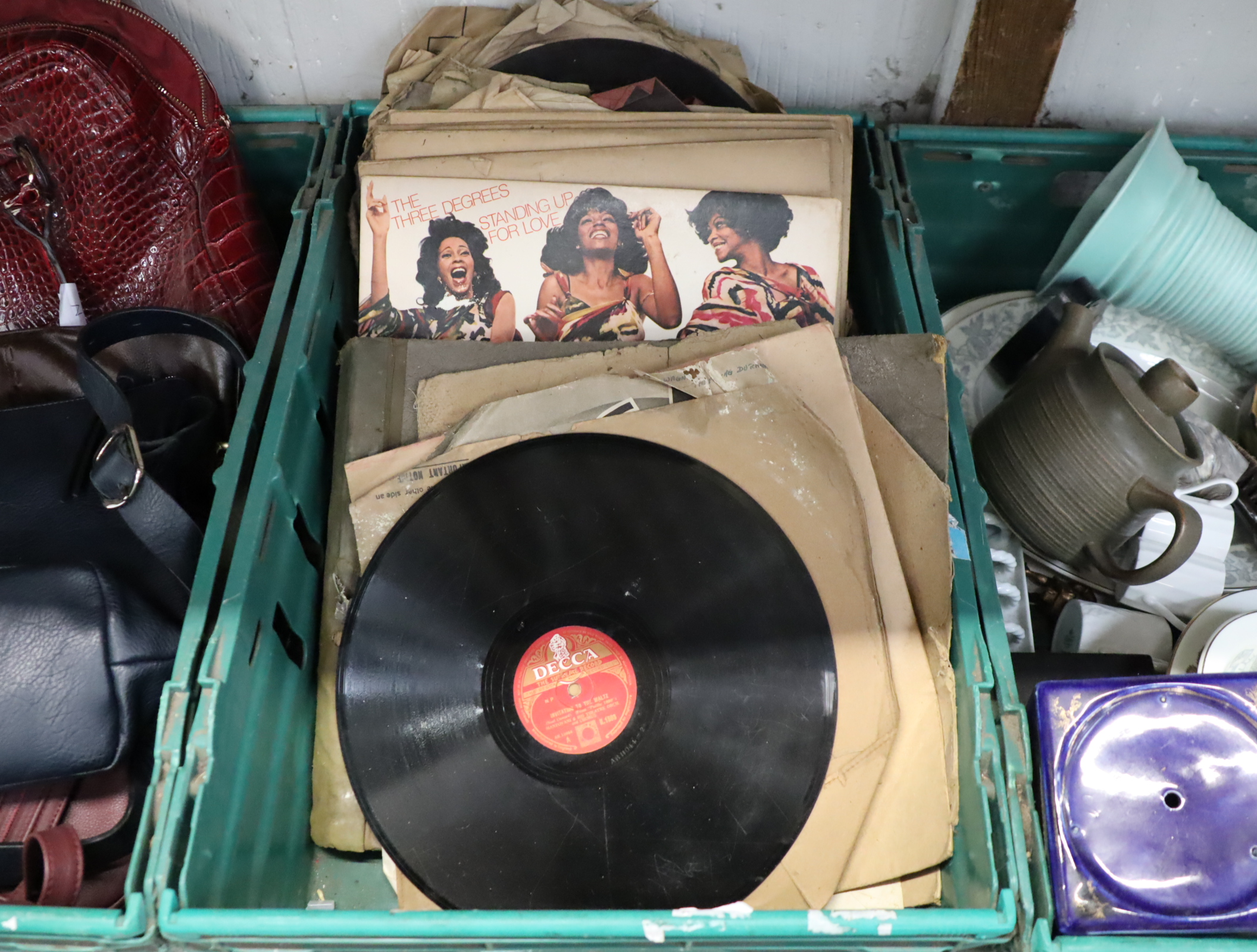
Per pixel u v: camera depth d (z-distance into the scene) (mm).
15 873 809
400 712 819
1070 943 713
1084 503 999
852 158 1160
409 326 1025
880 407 942
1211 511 1058
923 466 901
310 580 973
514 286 1029
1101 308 1153
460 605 840
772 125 1082
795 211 1037
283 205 1305
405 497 895
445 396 947
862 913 686
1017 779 769
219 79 1296
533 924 674
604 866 796
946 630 867
